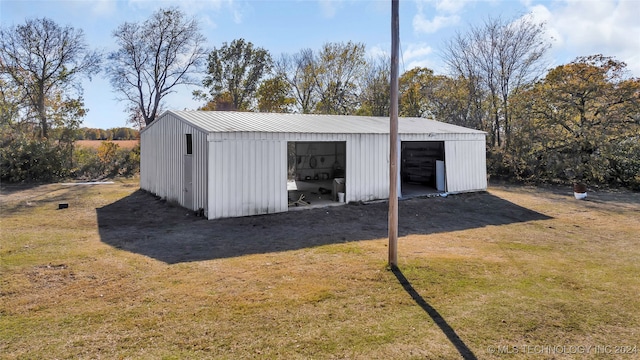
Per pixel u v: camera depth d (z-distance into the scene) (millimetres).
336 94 29219
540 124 17547
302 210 9375
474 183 12984
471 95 22281
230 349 2994
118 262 5277
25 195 12383
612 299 4062
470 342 3131
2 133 17281
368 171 10617
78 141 22406
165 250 5977
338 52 28859
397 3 4684
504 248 6250
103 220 8398
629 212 9680
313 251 5945
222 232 7207
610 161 14859
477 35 21859
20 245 6152
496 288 4367
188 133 9266
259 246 6258
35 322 3434
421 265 5160
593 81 16438
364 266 5133
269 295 4109
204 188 8289
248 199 8594
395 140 4891
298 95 30234
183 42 25203
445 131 12414
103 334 3217
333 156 15945
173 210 9461
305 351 2967
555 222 8516
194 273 4832
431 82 26281
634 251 6098
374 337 3201
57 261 5293
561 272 4973
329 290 4266
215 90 28562
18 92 21156
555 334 3283
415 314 3664
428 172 14188
